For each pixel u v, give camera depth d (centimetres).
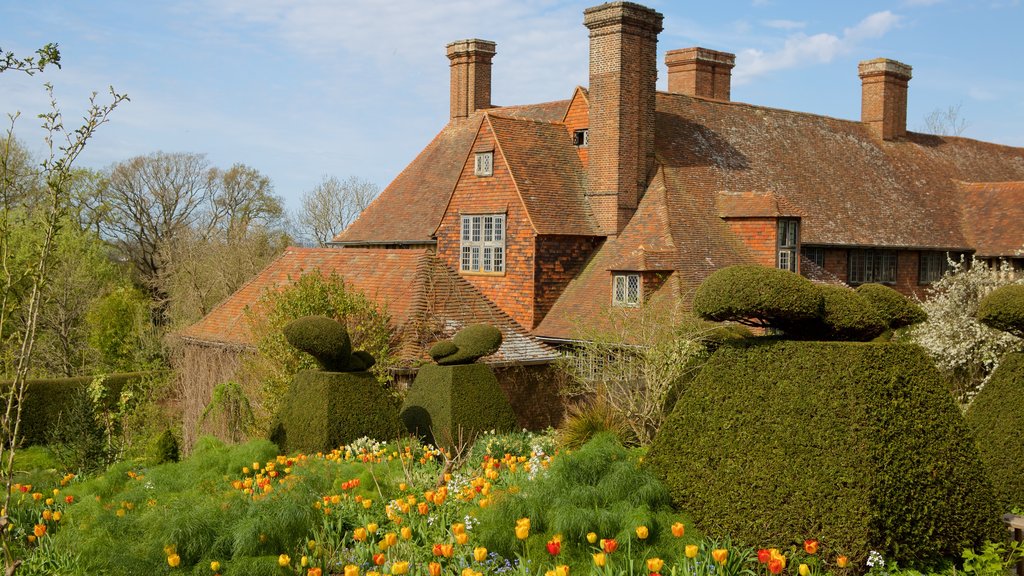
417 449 1265
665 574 724
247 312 1984
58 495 1063
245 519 781
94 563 753
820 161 3238
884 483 755
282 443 1384
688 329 1794
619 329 2200
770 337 890
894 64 3688
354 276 2316
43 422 2478
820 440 781
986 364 1847
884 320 871
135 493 1002
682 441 873
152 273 5075
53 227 699
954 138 4050
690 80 3506
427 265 2197
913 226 3241
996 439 991
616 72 2547
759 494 798
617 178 2562
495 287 2602
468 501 902
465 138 3369
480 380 1593
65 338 3309
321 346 1362
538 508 795
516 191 2533
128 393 2102
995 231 3347
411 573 741
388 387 1842
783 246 2552
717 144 2942
